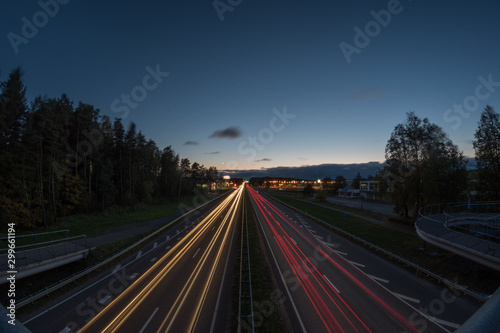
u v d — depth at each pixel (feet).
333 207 219.82
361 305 52.85
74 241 88.94
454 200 109.81
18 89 112.06
